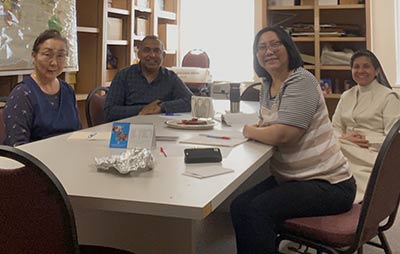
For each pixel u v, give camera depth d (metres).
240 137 1.81
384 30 4.29
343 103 2.93
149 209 0.95
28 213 0.91
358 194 2.14
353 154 2.39
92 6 4.01
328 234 1.44
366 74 2.77
